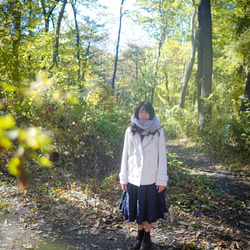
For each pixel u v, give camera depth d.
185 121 11.59
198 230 3.38
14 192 4.21
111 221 3.51
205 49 10.70
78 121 5.25
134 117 2.84
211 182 5.22
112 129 5.25
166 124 12.34
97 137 5.41
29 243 2.88
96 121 5.26
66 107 5.00
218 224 3.59
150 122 2.74
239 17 14.05
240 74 13.91
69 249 2.83
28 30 6.75
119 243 3.04
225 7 15.02
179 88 28.28
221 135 8.23
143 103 2.82
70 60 6.30
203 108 10.63
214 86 19.00
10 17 6.17
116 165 5.36
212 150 7.73
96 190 4.40
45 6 8.98
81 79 5.73
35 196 4.12
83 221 3.46
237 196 4.65
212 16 15.77
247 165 6.52
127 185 2.88
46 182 4.71
